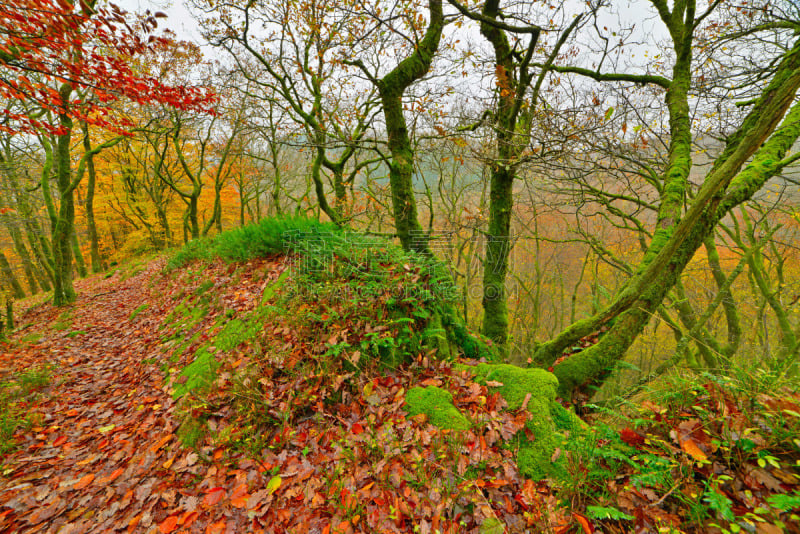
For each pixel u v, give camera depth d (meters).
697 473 1.68
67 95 8.93
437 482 2.06
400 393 2.83
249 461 2.48
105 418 3.64
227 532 2.01
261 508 2.13
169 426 3.03
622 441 1.98
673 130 3.99
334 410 2.81
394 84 3.99
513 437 2.43
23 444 3.22
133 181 18.64
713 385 1.97
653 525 1.55
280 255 5.89
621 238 11.06
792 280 8.85
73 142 14.44
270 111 11.57
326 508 2.08
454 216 9.37
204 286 6.20
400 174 4.42
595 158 3.85
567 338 3.55
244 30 6.34
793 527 1.30
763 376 1.90
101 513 2.30
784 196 5.89
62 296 9.86
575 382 3.38
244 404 2.88
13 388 4.29
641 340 9.55
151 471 2.61
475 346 4.18
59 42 4.18
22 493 2.53
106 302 9.49
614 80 4.54
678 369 2.38
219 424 2.82
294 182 18.92
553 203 7.06
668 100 4.11
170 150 17.56
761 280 6.88
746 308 9.13
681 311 7.11
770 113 1.89
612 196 5.70
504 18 4.37
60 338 6.65
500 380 3.01
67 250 10.02
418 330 3.51
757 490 1.48
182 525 2.10
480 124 4.57
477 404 2.74
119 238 20.86
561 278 11.01
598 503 1.77
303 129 6.62
